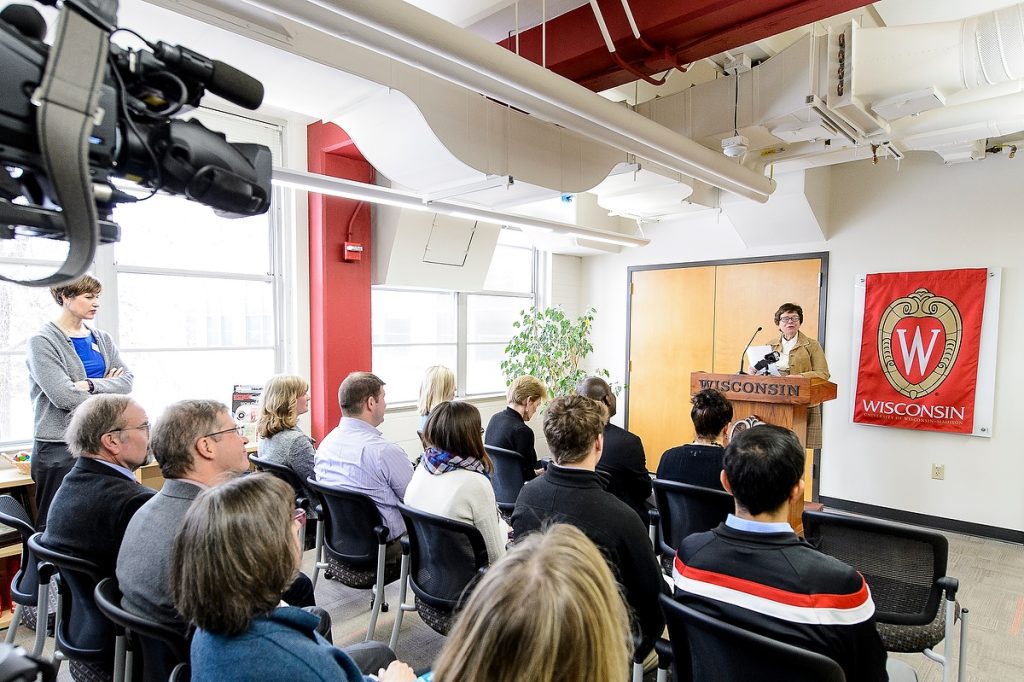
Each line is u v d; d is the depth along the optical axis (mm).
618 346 6246
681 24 2252
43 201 870
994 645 2650
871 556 1847
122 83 869
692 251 5629
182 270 3754
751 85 2801
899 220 4438
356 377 2572
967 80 2219
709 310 5512
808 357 3684
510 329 6102
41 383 2539
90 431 1674
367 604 2938
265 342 4180
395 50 1642
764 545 1256
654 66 2555
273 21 1769
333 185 2930
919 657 2553
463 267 4914
